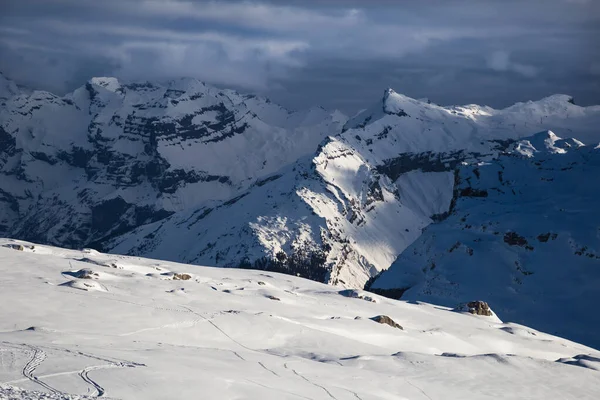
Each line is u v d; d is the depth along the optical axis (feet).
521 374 243.40
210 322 243.60
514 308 543.39
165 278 336.70
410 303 398.62
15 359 161.07
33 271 298.76
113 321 228.02
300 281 426.10
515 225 641.40
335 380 197.98
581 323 507.30
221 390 162.61
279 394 168.66
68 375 153.48
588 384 244.83
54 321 218.38
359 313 325.21
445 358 246.47
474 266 600.80
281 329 251.80
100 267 331.16
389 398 191.31
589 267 574.56
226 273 422.41
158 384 156.97
